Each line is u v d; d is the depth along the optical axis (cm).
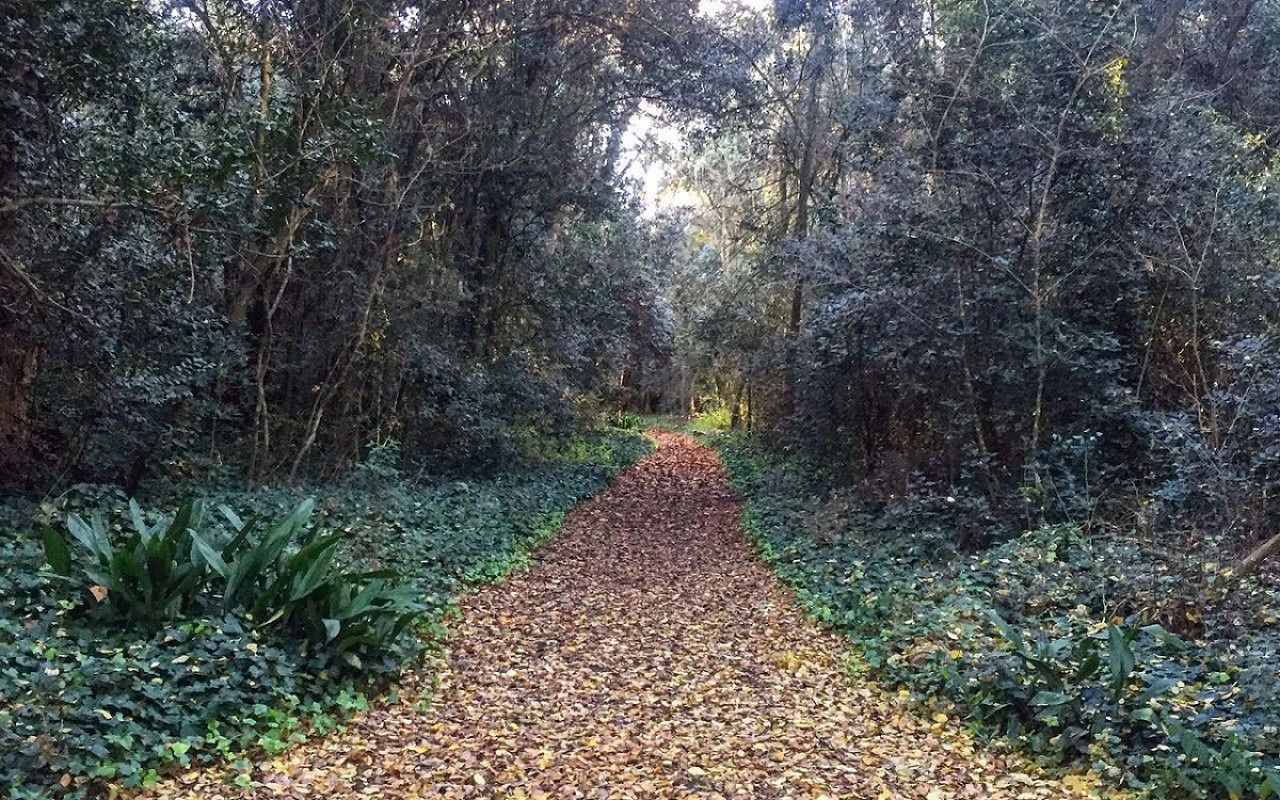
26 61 686
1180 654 566
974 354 1059
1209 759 418
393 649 598
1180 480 782
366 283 1255
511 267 1702
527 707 577
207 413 1028
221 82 1060
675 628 796
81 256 780
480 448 1475
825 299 1268
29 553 602
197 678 488
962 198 1048
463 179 1507
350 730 515
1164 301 1015
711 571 1056
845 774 481
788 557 1048
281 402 1280
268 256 1062
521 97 1521
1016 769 488
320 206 1186
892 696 609
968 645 605
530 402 1650
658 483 1853
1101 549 753
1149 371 1038
